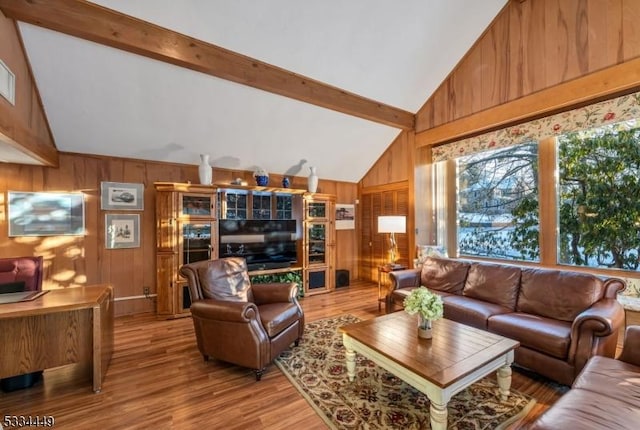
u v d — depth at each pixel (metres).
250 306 2.45
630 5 2.74
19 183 3.52
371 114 4.34
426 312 2.11
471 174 4.52
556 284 2.77
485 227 4.32
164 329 3.53
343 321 3.75
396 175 5.46
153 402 2.12
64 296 2.36
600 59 2.92
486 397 2.13
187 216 4.04
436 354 1.91
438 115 4.52
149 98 3.41
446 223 4.80
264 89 3.38
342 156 5.45
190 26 2.73
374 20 3.23
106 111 3.42
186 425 1.88
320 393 2.21
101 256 3.96
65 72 2.94
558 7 3.22
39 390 2.26
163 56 2.69
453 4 3.40
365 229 6.21
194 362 2.71
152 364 2.67
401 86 4.26
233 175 4.92
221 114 3.87
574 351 2.14
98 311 2.25
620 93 2.92
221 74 3.04
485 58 3.91
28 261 2.63
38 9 2.20
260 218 5.07
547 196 3.54
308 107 4.18
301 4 2.85
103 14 2.42
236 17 2.78
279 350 2.64
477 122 4.00
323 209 5.29
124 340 3.21
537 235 3.70
